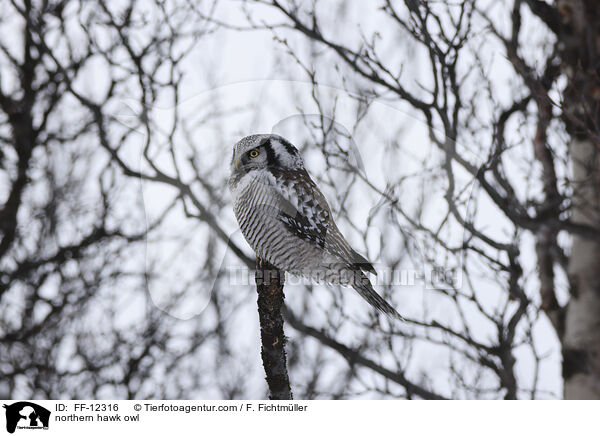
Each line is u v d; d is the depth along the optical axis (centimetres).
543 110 1045
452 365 1172
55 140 1448
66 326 1392
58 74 1398
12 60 1484
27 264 1416
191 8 1063
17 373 1356
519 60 967
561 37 1016
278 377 755
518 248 1094
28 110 1461
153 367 1347
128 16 1182
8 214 1447
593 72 1008
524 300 1120
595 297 1082
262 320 735
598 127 973
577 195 1055
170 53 1030
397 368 1163
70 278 1424
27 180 1460
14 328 1400
